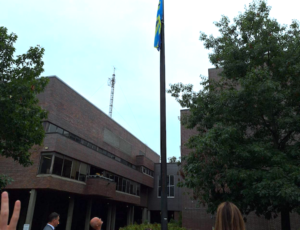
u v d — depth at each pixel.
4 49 11.30
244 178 8.48
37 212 26.66
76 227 32.06
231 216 2.35
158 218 45.47
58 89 23.67
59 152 21.64
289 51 10.20
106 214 36.38
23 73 11.69
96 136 29.55
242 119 10.23
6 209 1.46
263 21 10.84
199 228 22.19
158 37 9.15
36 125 11.89
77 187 24.09
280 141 10.62
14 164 21.20
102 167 28.56
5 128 10.69
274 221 18.34
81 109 27.16
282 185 7.83
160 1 9.49
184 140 24.23
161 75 8.52
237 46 11.05
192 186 10.20
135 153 39.88
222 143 8.96
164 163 7.38
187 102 12.05
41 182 20.30
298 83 9.75
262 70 9.69
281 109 9.81
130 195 34.44
